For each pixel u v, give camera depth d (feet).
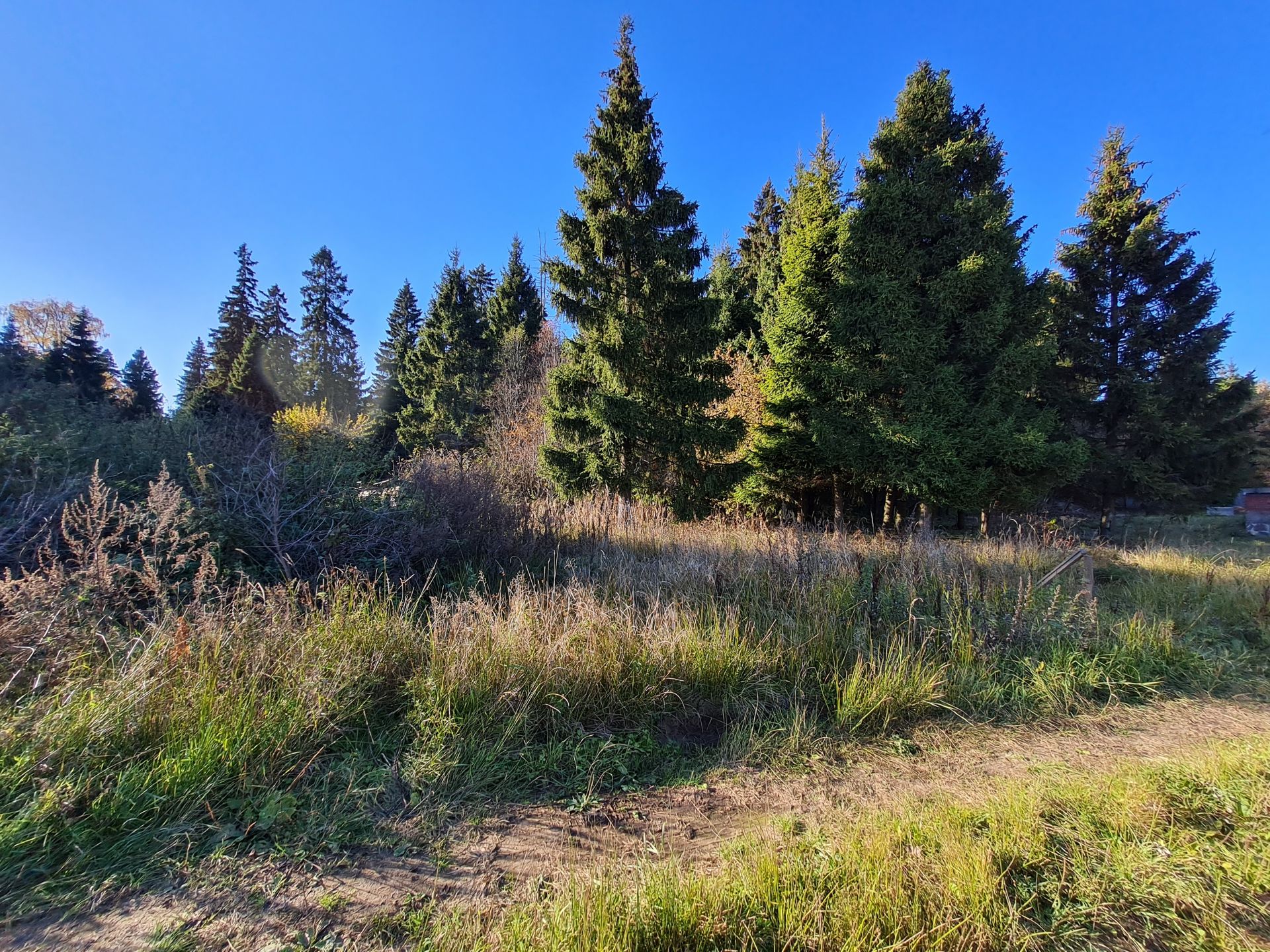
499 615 14.66
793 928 6.50
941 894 7.01
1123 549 37.68
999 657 16.30
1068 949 6.41
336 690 10.95
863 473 44.83
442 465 27.73
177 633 11.16
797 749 11.95
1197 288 51.96
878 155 46.16
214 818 8.55
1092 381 53.83
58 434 18.67
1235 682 16.30
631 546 28.35
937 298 41.73
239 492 17.74
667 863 8.02
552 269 39.75
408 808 9.30
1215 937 6.54
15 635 10.42
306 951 6.48
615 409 38.19
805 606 18.16
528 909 7.03
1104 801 9.30
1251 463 56.54
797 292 46.32
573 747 11.41
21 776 8.24
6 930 6.57
